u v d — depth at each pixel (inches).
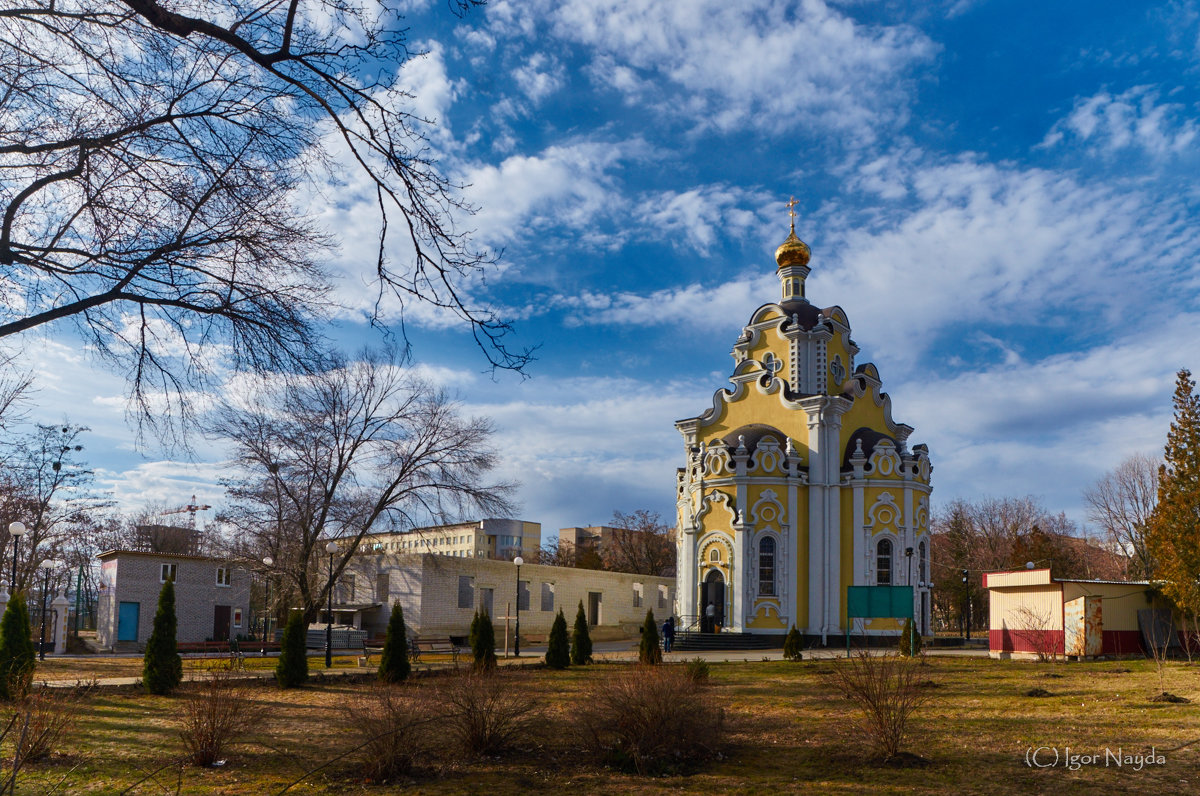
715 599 1787.6
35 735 476.7
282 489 1454.2
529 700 557.0
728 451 1781.5
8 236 281.0
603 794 407.2
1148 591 1262.3
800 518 1765.5
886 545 1748.3
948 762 466.3
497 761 477.7
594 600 2199.8
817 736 556.4
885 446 1766.7
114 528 2064.5
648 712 474.3
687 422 1982.0
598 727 485.4
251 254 308.5
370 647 1445.6
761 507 1744.6
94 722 621.6
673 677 506.9
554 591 2055.9
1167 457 1213.1
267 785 427.2
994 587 1336.1
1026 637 1267.2
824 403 1791.3
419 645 1376.7
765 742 537.3
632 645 1918.1
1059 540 2854.3
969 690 811.4
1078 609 1210.6
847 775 441.1
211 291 308.5
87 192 299.3
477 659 1032.2
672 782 429.7
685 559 1813.5
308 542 1460.4
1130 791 397.1
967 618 2320.4
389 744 442.3
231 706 514.3
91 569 2091.5
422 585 1715.1
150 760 488.1
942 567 2714.1
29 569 1747.0
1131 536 2501.2
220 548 1536.7
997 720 606.5
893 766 458.6
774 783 425.7
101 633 1578.5
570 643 1234.6
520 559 1477.6
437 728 486.3
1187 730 546.3
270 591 1747.0
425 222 291.3
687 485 1860.2
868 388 1930.4
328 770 459.8
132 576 1549.0
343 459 1472.7
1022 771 441.7
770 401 1893.5
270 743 535.8
